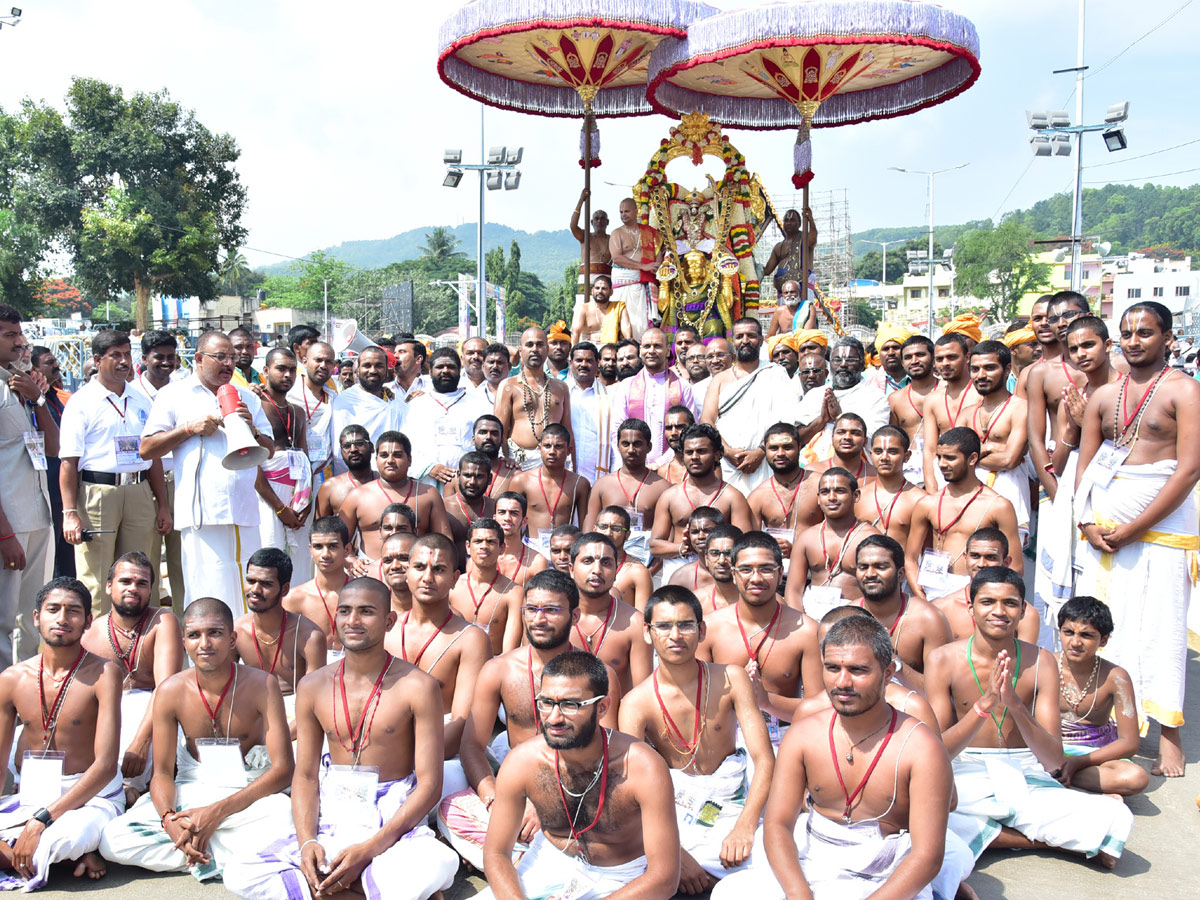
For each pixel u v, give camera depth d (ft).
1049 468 23.59
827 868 12.68
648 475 24.57
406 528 21.02
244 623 18.28
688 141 43.37
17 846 14.55
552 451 24.68
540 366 28.53
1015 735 16.22
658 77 39.96
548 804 12.59
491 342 33.47
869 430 27.94
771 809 12.94
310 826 14.40
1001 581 15.80
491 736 17.29
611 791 12.35
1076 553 21.81
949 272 284.61
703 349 33.17
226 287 268.00
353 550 23.90
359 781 14.40
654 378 29.76
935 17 35.68
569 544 20.25
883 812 12.52
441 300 273.33
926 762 12.16
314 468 27.12
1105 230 509.76
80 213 146.30
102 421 23.72
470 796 15.69
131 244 142.00
